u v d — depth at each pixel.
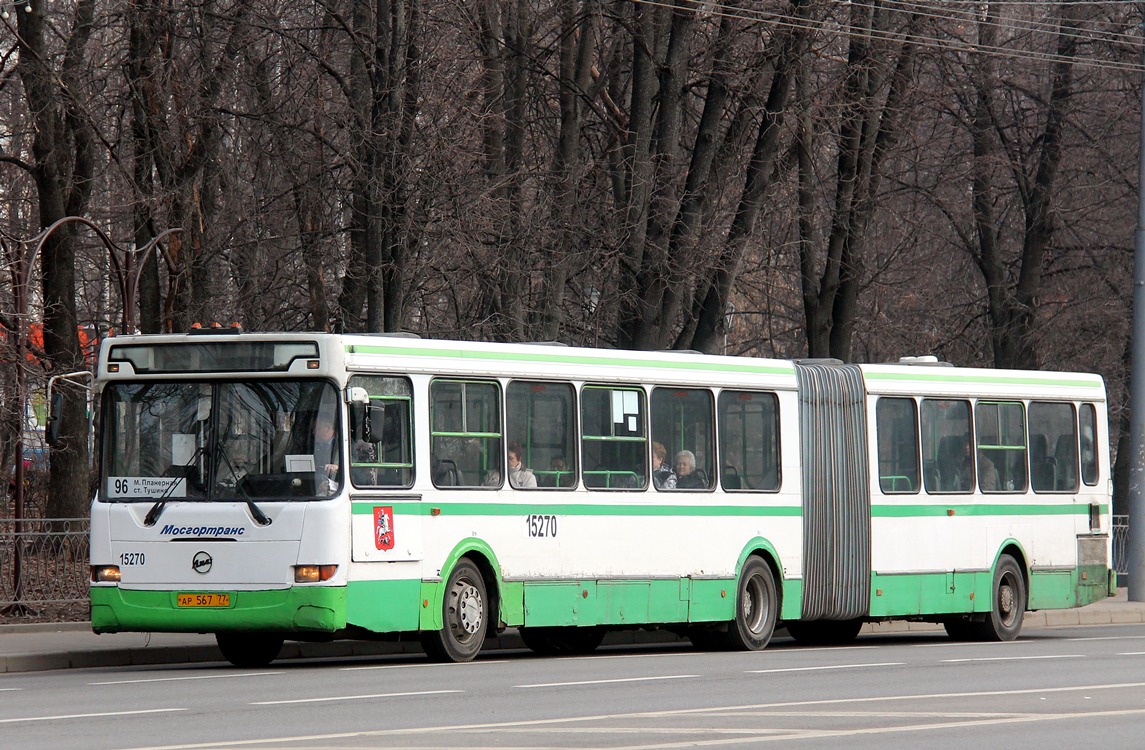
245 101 81.06
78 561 60.06
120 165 78.25
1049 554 65.62
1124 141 106.50
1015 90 102.56
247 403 45.59
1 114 94.06
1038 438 65.94
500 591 48.75
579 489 51.28
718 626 56.06
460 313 87.69
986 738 30.28
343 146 78.62
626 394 53.06
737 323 132.00
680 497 54.12
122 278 61.66
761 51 82.81
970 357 117.56
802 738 29.94
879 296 116.06
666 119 82.62
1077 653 52.91
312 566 44.22
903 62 89.12
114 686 40.50
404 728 31.05
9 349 70.19
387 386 46.47
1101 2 97.75
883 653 53.62
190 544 45.09
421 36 77.06
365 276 77.38
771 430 57.56
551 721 32.31
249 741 29.03
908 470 61.31
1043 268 112.00
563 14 82.31
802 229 90.31
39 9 74.94
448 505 47.53
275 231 84.31
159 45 76.44
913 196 106.31
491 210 77.88
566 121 83.25
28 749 28.31
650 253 81.94
